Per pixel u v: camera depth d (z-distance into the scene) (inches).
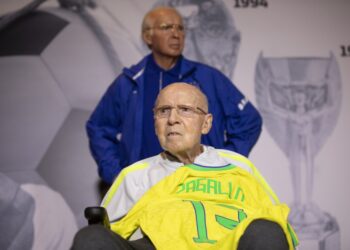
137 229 74.4
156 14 125.9
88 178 139.0
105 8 141.2
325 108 141.9
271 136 140.9
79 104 140.0
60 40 140.5
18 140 138.5
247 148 122.0
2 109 138.5
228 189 76.8
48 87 139.7
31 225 137.6
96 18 141.0
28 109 139.0
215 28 141.9
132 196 80.8
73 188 138.8
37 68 139.7
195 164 79.7
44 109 139.4
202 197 75.1
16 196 137.7
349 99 142.3
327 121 141.9
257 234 57.9
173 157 83.9
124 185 82.7
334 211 140.6
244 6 142.5
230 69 141.8
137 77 124.6
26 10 140.3
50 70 139.8
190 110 82.3
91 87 140.3
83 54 140.5
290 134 141.2
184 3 141.9
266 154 140.6
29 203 137.9
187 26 141.7
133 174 83.0
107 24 141.0
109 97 126.2
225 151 85.7
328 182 141.1
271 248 56.6
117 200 82.6
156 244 66.8
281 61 142.2
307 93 141.9
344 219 140.6
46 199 138.4
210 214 70.3
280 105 141.6
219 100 124.3
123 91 124.6
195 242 66.1
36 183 138.4
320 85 142.0
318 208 140.6
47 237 137.8
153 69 125.9
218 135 120.7
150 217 71.4
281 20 143.3
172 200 74.9
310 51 142.8
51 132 139.3
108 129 126.3
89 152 139.5
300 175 140.8
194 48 141.6
